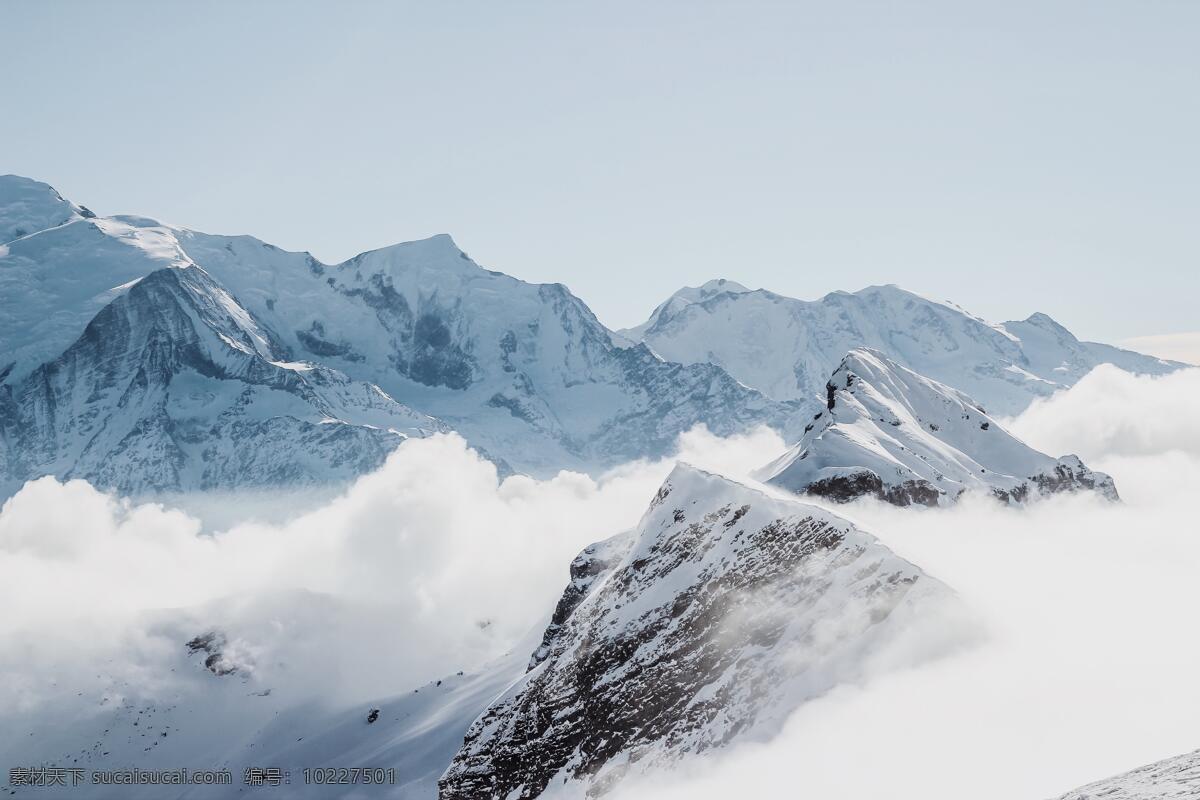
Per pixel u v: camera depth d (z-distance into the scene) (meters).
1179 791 28.39
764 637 71.12
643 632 79.31
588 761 73.50
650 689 74.19
